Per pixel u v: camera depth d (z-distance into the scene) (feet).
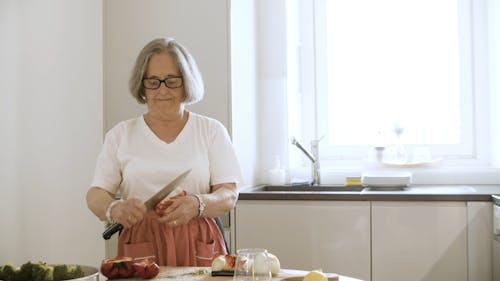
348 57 13.41
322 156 13.46
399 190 11.21
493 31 12.50
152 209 6.75
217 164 7.32
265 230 10.51
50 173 11.13
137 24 11.04
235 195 7.22
